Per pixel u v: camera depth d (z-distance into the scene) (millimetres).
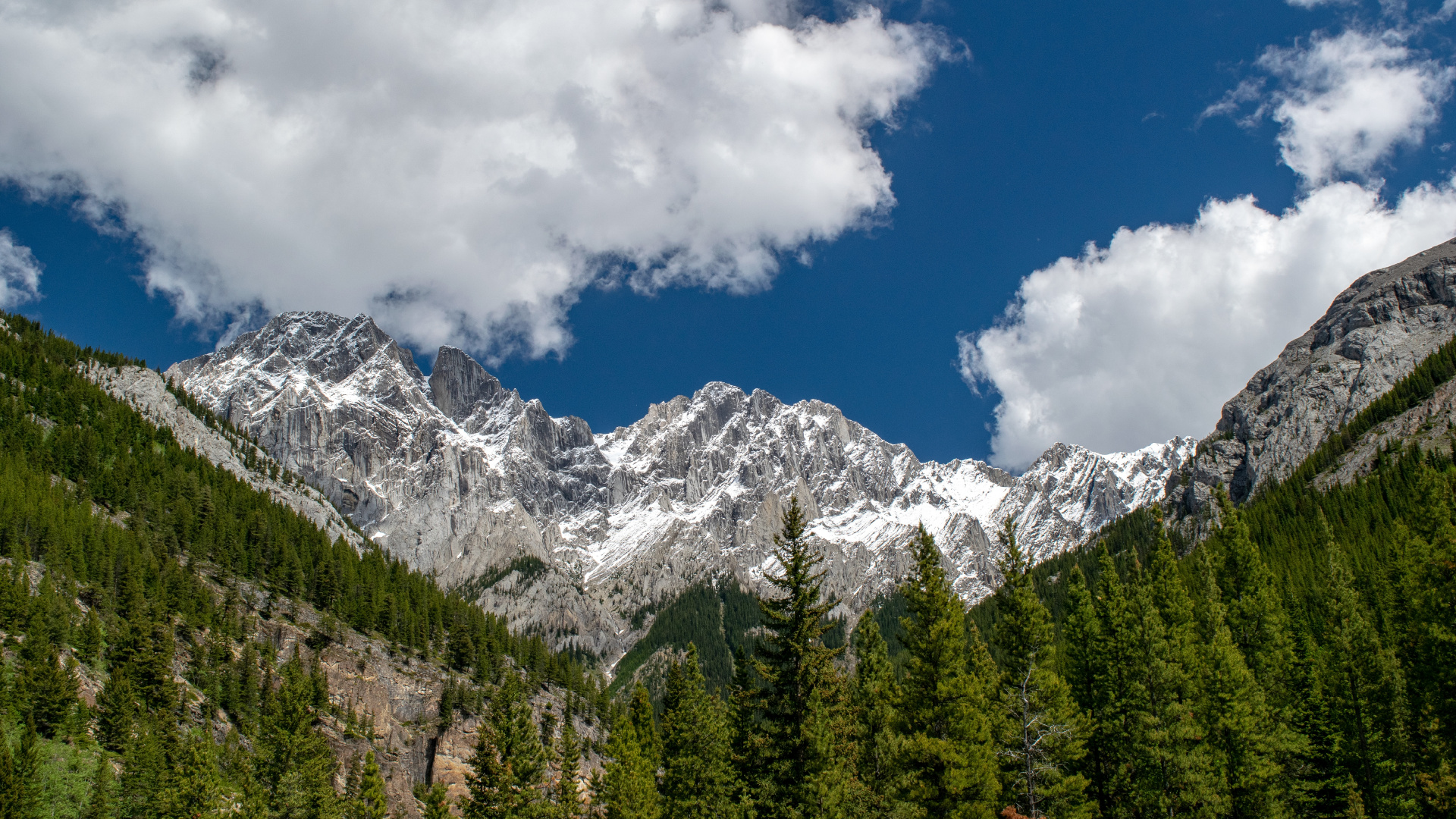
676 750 74375
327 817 85812
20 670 93500
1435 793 50438
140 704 101188
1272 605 64938
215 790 83188
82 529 138375
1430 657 53031
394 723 146125
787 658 48656
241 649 134625
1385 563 75312
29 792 75375
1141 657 54562
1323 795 58094
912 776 46938
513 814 71438
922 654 50281
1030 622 56469
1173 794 50406
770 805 47312
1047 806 48969
